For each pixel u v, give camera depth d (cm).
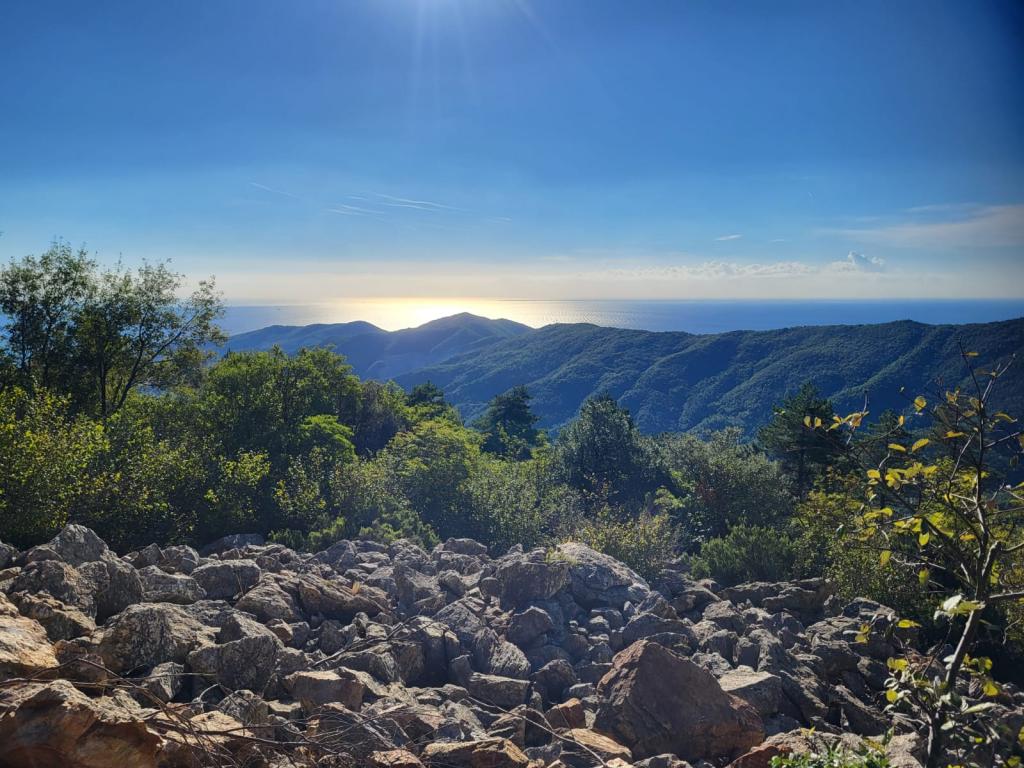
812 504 1722
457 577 1159
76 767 387
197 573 981
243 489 1838
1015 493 421
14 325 2792
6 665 520
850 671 959
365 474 1989
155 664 669
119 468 1589
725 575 1738
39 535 1296
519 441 6688
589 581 1191
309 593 969
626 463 3744
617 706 723
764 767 615
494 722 729
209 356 3341
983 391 441
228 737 516
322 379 3278
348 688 675
